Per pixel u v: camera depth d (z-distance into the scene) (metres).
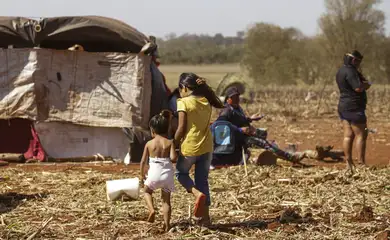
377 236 15.25
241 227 16.33
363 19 100.94
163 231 15.92
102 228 16.45
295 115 53.41
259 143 26.25
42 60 28.34
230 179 22.77
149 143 15.70
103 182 23.00
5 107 28.30
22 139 29.02
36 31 28.39
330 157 29.27
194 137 15.66
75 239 15.44
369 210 17.36
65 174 24.81
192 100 15.72
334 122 48.47
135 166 27.52
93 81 28.84
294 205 18.72
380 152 32.66
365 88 24.77
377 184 21.56
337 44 100.94
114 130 29.12
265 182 22.25
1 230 16.09
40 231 15.59
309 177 22.91
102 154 29.11
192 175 24.17
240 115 26.31
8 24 28.30
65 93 28.67
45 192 21.03
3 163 27.88
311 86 88.88
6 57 28.28
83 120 28.72
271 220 17.14
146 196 15.73
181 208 18.34
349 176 22.95
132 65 28.78
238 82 60.28
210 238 15.35
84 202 19.27
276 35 100.81
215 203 19.11
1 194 20.58
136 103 28.73
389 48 102.06
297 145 35.59
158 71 30.30
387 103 61.84
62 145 28.95
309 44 102.88
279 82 98.62
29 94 28.28
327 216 17.47
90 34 29.19
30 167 27.02
